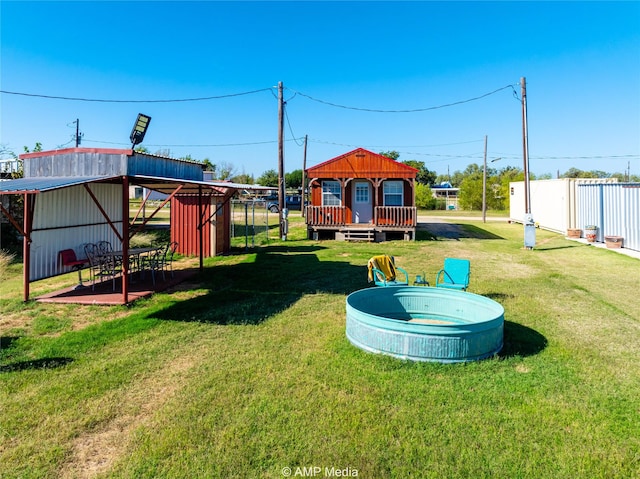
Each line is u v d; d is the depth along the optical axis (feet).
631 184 47.88
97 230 34.35
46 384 14.46
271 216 108.68
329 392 13.67
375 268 24.82
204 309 23.97
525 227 50.62
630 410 12.54
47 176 33.37
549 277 33.24
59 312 23.45
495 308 18.95
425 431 11.46
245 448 10.80
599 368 15.60
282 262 41.34
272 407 12.74
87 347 17.83
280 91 61.52
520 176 163.32
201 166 45.24
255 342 18.40
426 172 236.63
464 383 14.20
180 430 11.60
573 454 10.46
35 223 27.58
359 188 64.28
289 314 22.85
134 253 30.42
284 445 10.93
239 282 31.60
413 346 16.03
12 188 22.07
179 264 40.50
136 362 16.25
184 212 46.52
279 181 61.21
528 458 10.35
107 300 25.39
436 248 51.57
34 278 27.43
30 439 11.37
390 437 11.21
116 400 13.38
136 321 21.52
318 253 47.73
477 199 156.04
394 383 14.24
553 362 16.14
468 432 11.42
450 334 15.72
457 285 24.36
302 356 16.74
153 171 35.29
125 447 10.98
